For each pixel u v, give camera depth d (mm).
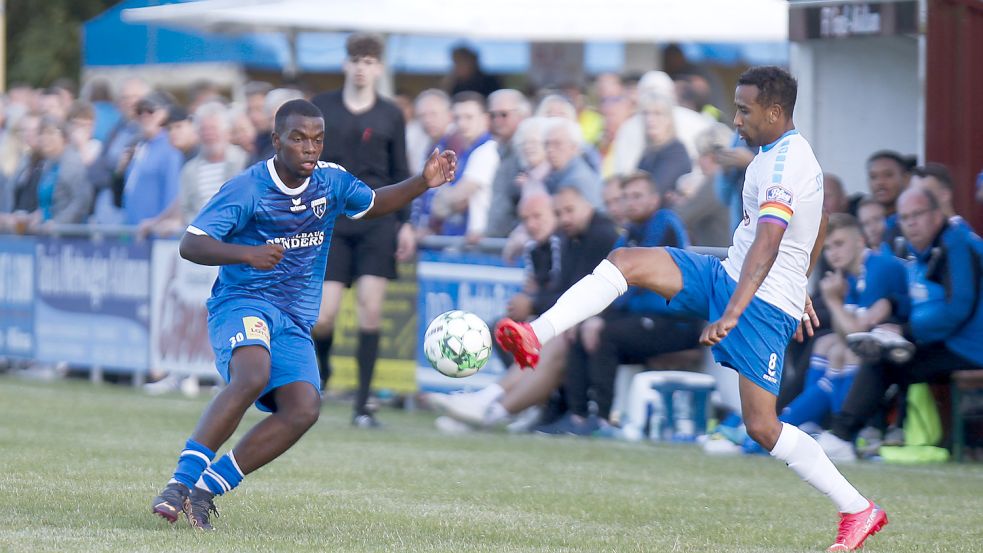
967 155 32781
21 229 48500
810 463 18891
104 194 47344
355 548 17469
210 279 41844
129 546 16922
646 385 33219
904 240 30812
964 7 32688
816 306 31641
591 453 30109
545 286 34469
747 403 19047
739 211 34438
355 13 50500
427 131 43469
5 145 54438
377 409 38625
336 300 34406
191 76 68375
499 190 38906
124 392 42562
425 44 62250
